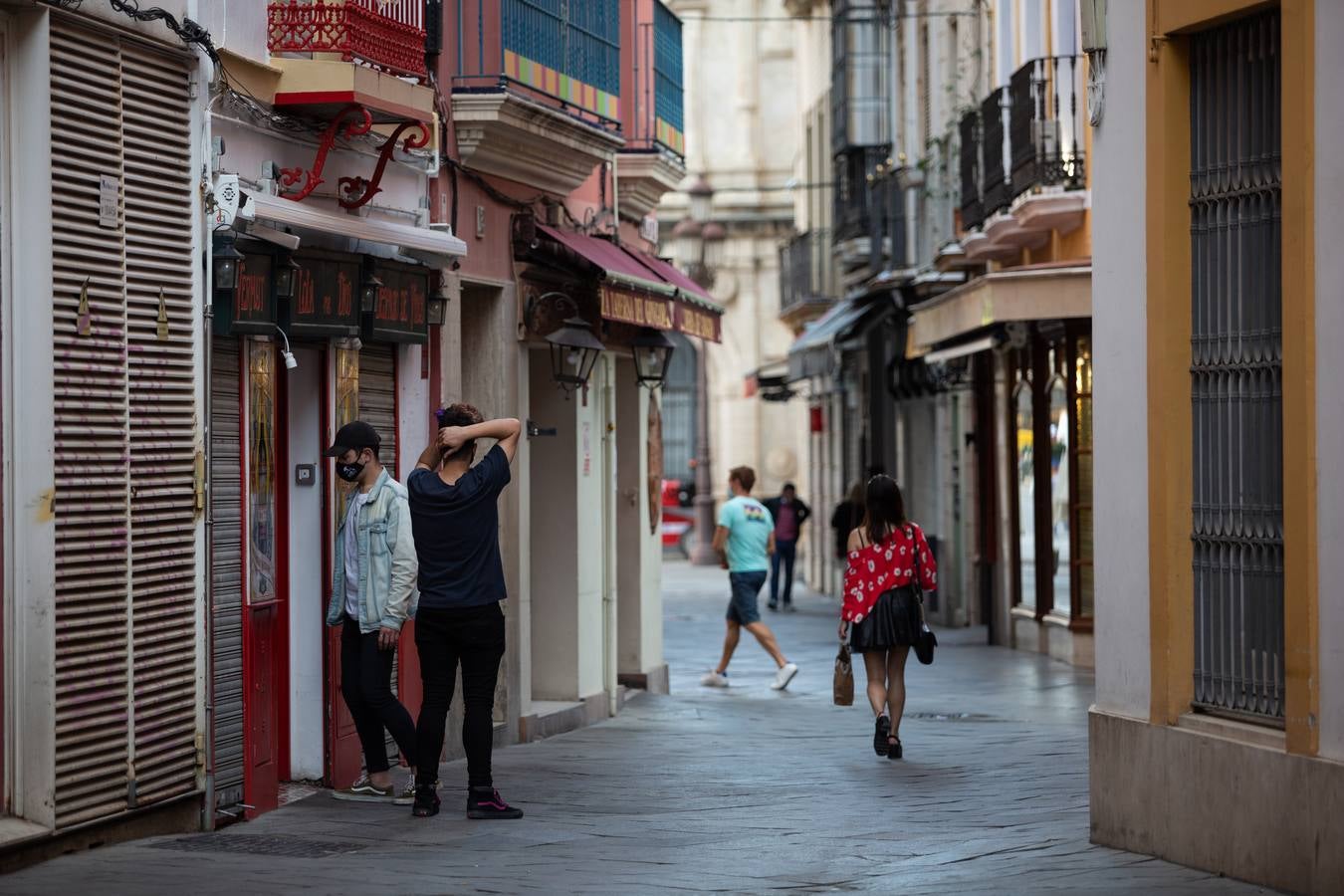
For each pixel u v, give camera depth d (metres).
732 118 61.19
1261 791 9.70
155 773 10.98
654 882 10.01
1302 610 9.44
